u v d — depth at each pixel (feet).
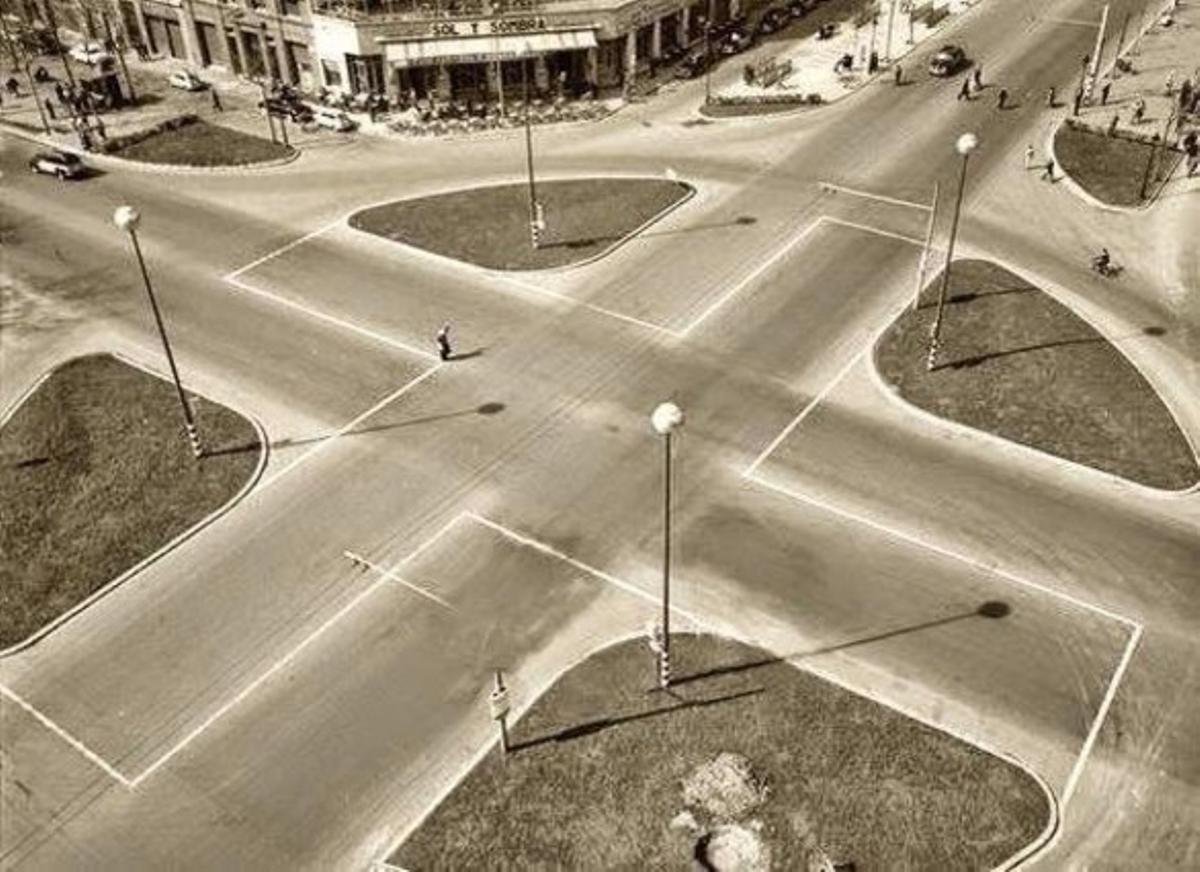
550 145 228.22
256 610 122.83
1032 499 134.10
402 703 111.75
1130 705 109.29
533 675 113.91
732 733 106.93
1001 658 114.32
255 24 252.83
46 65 277.23
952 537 129.18
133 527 134.62
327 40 241.96
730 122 234.99
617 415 150.20
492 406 152.66
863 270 181.06
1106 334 163.53
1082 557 125.80
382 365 161.68
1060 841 97.66
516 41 239.71
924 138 224.53
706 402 152.15
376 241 194.70
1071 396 150.51
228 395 156.56
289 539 132.05
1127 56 257.34
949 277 177.99
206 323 173.47
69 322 174.91
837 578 124.16
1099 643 115.65
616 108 243.60
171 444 147.74
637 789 102.17
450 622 120.47
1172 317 167.73
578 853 97.40
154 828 101.65
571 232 194.59
